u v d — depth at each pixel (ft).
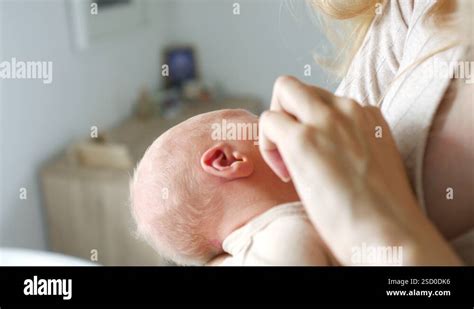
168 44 9.49
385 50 1.95
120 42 8.09
